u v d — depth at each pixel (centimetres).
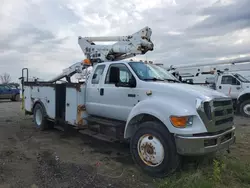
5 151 505
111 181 369
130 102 472
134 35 702
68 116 615
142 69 491
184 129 361
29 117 1010
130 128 448
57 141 608
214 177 355
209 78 1441
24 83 841
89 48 782
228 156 482
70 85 604
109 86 521
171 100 397
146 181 374
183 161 419
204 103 368
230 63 1423
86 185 352
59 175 385
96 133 549
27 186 343
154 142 389
